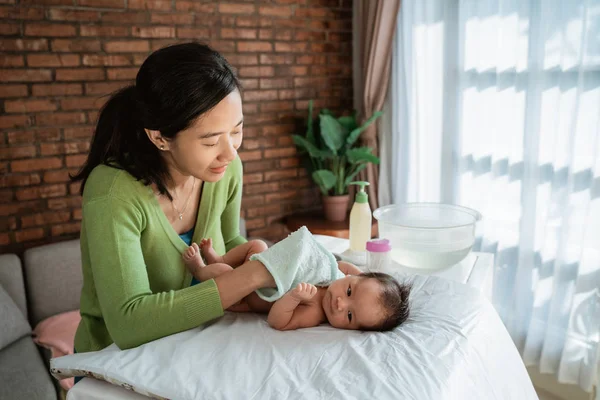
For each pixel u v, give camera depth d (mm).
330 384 863
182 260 1155
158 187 1056
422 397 842
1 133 2277
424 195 2717
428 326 1070
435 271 1534
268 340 1015
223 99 954
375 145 2934
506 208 2279
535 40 2043
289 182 3094
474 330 1075
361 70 3131
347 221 2959
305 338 1026
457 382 909
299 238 1181
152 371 913
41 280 2266
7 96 2266
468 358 983
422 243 1485
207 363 928
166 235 1106
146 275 1033
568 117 1976
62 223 2469
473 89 2373
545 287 2143
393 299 1114
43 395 1771
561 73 1962
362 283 1146
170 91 921
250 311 1215
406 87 2738
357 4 3090
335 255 1602
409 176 2801
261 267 1093
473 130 2396
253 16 2812
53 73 2344
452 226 1470
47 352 2027
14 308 2105
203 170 1018
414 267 1541
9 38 2234
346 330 1083
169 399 873
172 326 992
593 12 1827
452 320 1098
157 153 1062
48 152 2387
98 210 987
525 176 2139
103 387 967
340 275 1274
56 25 2316
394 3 2688
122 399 930
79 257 2352
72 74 2383
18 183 2346
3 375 1824
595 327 1960
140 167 1032
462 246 1490
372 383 862
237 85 1003
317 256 1211
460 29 2373
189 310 998
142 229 1061
